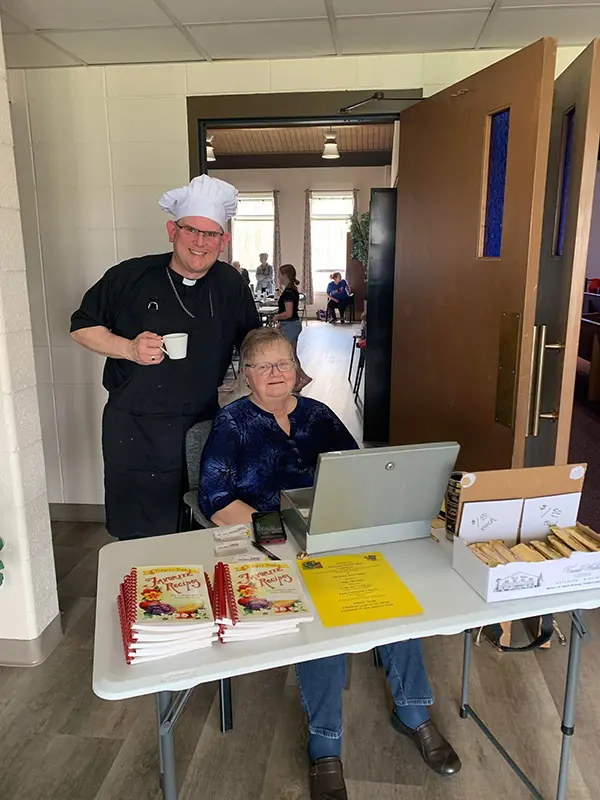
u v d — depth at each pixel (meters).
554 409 2.19
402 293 2.98
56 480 3.54
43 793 1.73
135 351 2.12
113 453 2.37
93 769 1.82
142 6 2.31
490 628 2.27
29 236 3.27
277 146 11.21
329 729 1.70
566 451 2.17
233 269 2.46
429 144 2.63
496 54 2.88
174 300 2.29
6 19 2.45
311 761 1.74
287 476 1.93
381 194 4.48
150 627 1.16
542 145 1.92
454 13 2.40
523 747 1.88
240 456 1.90
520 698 2.09
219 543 1.60
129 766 1.83
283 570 1.40
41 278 3.31
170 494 2.39
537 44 1.91
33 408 2.23
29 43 2.72
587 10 2.37
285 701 2.10
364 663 2.29
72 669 2.26
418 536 1.63
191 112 3.07
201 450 2.17
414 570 1.48
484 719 1.99
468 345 2.40
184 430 2.34
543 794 1.70
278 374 1.88
